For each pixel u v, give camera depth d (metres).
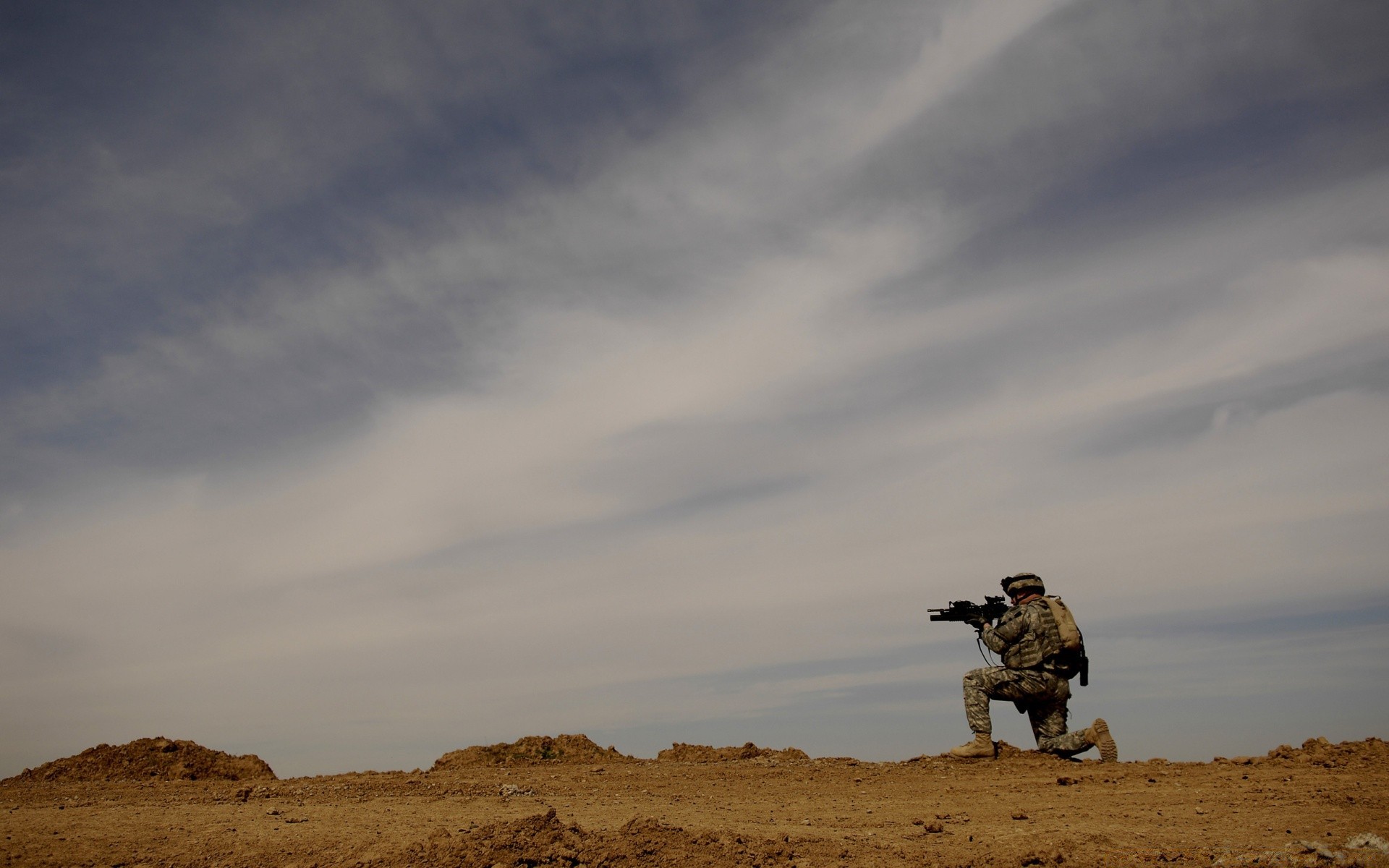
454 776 13.17
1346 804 8.98
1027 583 14.71
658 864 7.26
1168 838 7.97
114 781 12.94
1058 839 7.98
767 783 12.44
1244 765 12.05
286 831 8.27
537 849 7.28
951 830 8.83
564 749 16.31
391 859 7.08
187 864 7.21
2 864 7.01
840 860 7.54
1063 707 14.41
